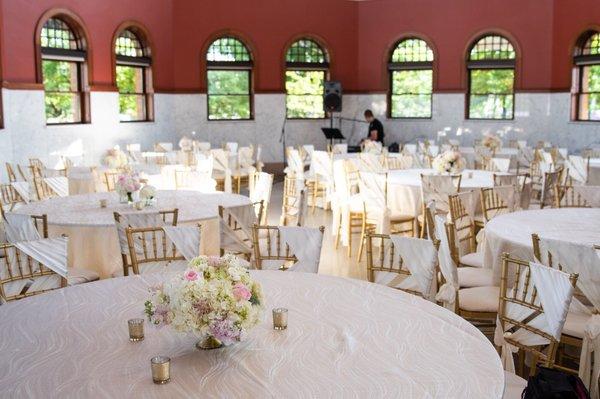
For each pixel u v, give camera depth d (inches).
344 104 673.0
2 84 429.4
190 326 95.1
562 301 125.8
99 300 126.6
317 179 419.2
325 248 319.0
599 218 207.8
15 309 121.9
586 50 570.6
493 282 181.9
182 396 87.0
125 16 549.6
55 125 480.1
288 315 117.0
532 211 220.4
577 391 105.0
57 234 205.0
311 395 87.3
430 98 651.5
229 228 210.5
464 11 622.2
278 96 642.8
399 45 658.2
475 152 472.4
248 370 94.7
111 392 88.2
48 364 97.2
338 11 658.8
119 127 547.5
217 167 451.5
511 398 112.8
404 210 300.7
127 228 167.5
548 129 597.0
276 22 636.7
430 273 147.3
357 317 116.5
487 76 625.3
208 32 615.8
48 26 486.0
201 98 618.2
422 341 105.5
